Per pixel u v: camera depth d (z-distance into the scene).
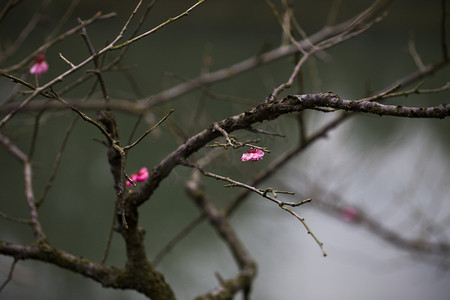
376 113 1.36
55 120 8.26
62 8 13.02
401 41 16.14
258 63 4.34
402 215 6.10
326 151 5.75
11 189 7.42
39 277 5.96
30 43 9.59
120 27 14.10
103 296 6.08
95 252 6.79
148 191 1.94
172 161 1.83
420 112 1.28
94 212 7.39
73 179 7.77
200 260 6.89
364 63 13.50
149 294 2.20
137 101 3.96
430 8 16.12
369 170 6.15
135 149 7.62
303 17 16.98
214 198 6.95
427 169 6.75
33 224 2.26
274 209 6.52
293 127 5.25
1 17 2.79
